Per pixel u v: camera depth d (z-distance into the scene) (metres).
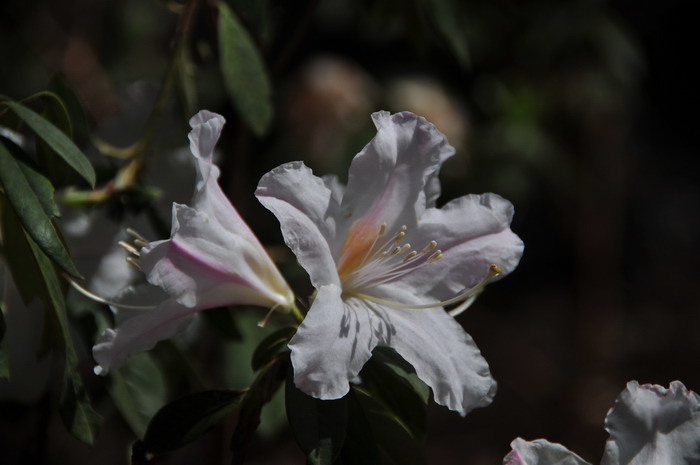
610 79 1.40
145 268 0.70
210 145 0.71
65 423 0.72
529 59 1.37
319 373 0.70
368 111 1.18
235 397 0.73
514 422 1.94
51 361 0.82
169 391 0.83
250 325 0.87
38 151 0.76
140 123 0.87
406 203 0.74
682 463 0.72
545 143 1.39
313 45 1.46
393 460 0.74
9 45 1.40
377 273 0.74
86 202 0.81
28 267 0.74
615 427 0.72
